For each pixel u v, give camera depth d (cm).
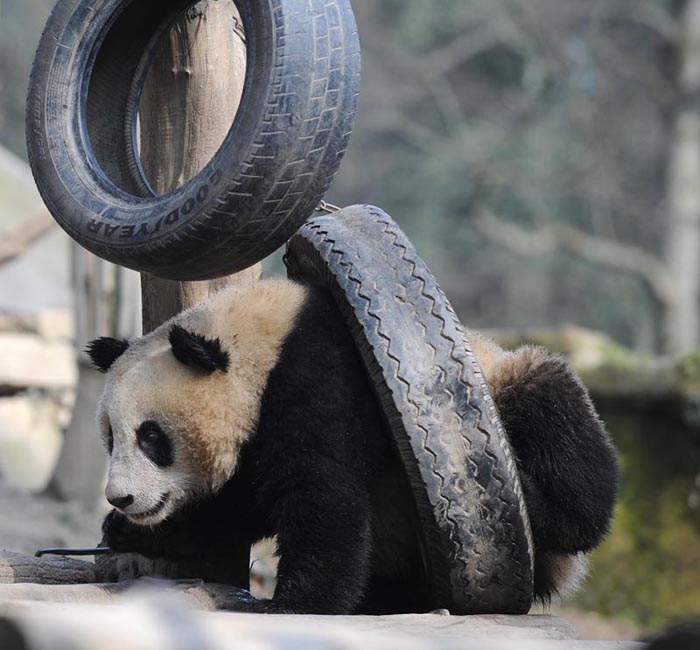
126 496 1205
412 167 7538
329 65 1160
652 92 6550
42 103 1327
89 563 1383
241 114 1161
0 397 3228
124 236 1220
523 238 6369
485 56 7450
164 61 1423
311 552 1175
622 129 6738
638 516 3234
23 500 2586
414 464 1168
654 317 6372
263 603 1170
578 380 1309
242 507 1293
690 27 6331
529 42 6606
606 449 1284
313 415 1193
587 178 6588
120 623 688
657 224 6606
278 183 1158
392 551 1317
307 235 1302
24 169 3950
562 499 1256
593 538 1270
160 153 1436
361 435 1214
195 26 1412
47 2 6962
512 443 1271
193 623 719
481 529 1177
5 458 3131
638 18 6562
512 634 1076
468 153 6444
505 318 7950
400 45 7275
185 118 1427
